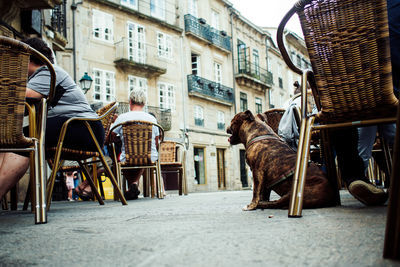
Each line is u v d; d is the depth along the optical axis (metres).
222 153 23.83
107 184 6.62
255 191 2.25
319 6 1.74
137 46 18.55
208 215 1.99
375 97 1.71
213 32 23.52
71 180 9.27
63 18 14.48
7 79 1.83
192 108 21.28
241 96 25.80
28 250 1.17
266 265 0.86
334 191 2.11
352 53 1.71
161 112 18.77
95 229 1.59
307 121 1.83
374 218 1.52
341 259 0.88
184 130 20.39
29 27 9.34
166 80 19.86
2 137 1.85
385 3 1.65
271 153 2.22
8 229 1.69
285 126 3.68
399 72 1.97
